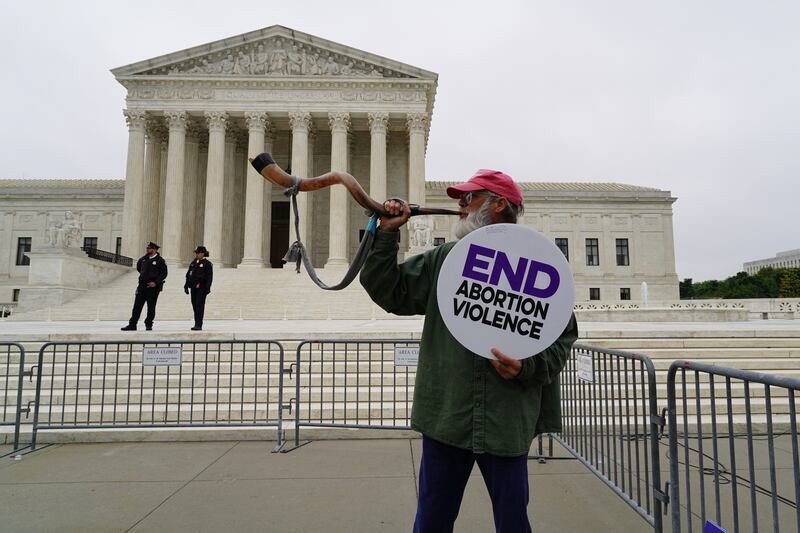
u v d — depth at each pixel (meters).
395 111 37.75
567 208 55.69
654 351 9.34
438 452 2.37
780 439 6.19
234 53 38.09
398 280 2.41
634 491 4.67
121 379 8.23
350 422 7.09
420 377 2.45
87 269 26.56
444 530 2.37
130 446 6.13
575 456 5.48
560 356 2.35
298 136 37.09
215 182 36.41
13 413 7.37
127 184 35.97
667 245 55.34
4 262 53.69
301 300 25.19
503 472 2.26
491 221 2.46
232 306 23.95
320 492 4.57
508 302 2.26
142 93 36.94
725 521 3.97
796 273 69.81
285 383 8.24
